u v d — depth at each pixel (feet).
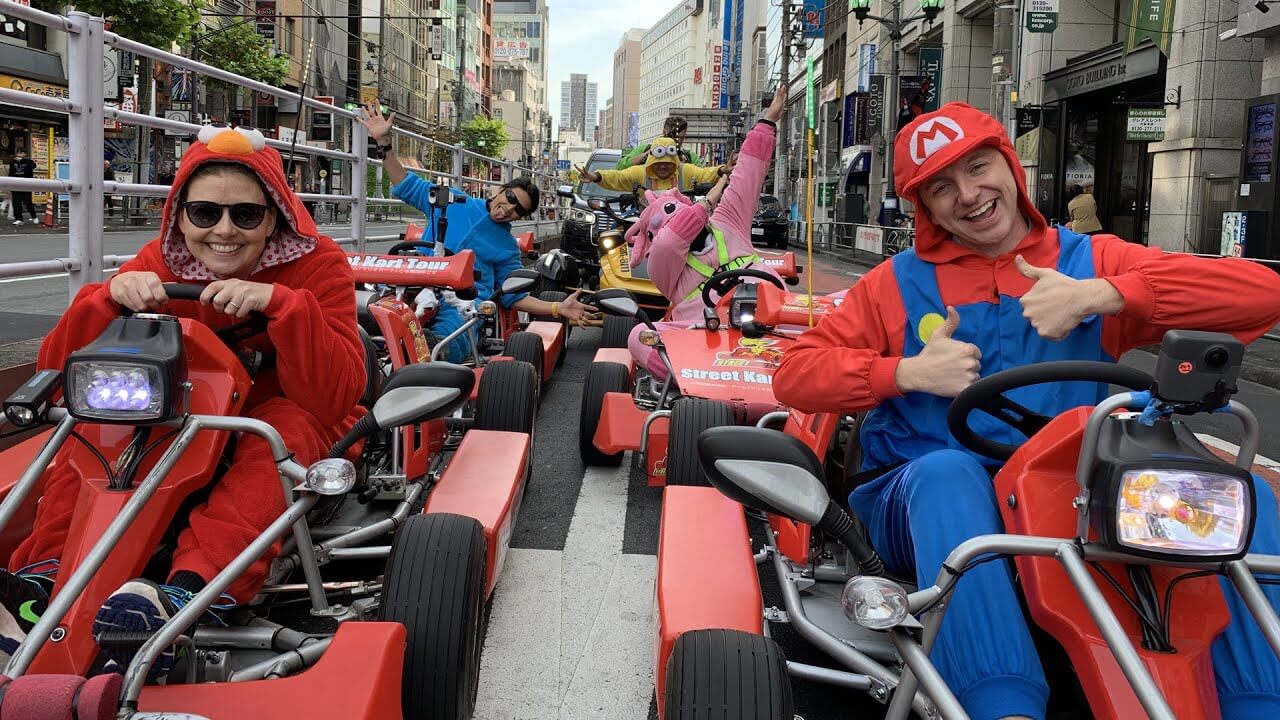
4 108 86.17
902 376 8.21
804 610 9.18
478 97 386.11
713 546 9.56
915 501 7.47
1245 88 53.06
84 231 16.71
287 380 9.48
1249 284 8.20
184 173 9.59
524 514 15.84
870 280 9.53
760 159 21.72
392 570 8.60
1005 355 8.93
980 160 8.78
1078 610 6.35
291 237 10.38
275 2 162.50
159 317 7.80
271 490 8.67
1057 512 6.68
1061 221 73.56
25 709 5.02
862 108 123.65
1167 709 5.17
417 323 16.20
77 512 7.60
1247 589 5.79
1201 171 53.62
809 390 8.76
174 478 7.88
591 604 12.35
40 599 7.05
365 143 31.78
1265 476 19.04
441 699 8.26
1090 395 8.72
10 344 19.74
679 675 7.15
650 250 20.57
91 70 16.53
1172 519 5.51
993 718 6.30
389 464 13.58
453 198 24.32
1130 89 67.72
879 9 125.90
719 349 17.26
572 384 27.43
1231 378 5.62
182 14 80.94
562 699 10.03
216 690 6.63
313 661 7.84
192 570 8.00
